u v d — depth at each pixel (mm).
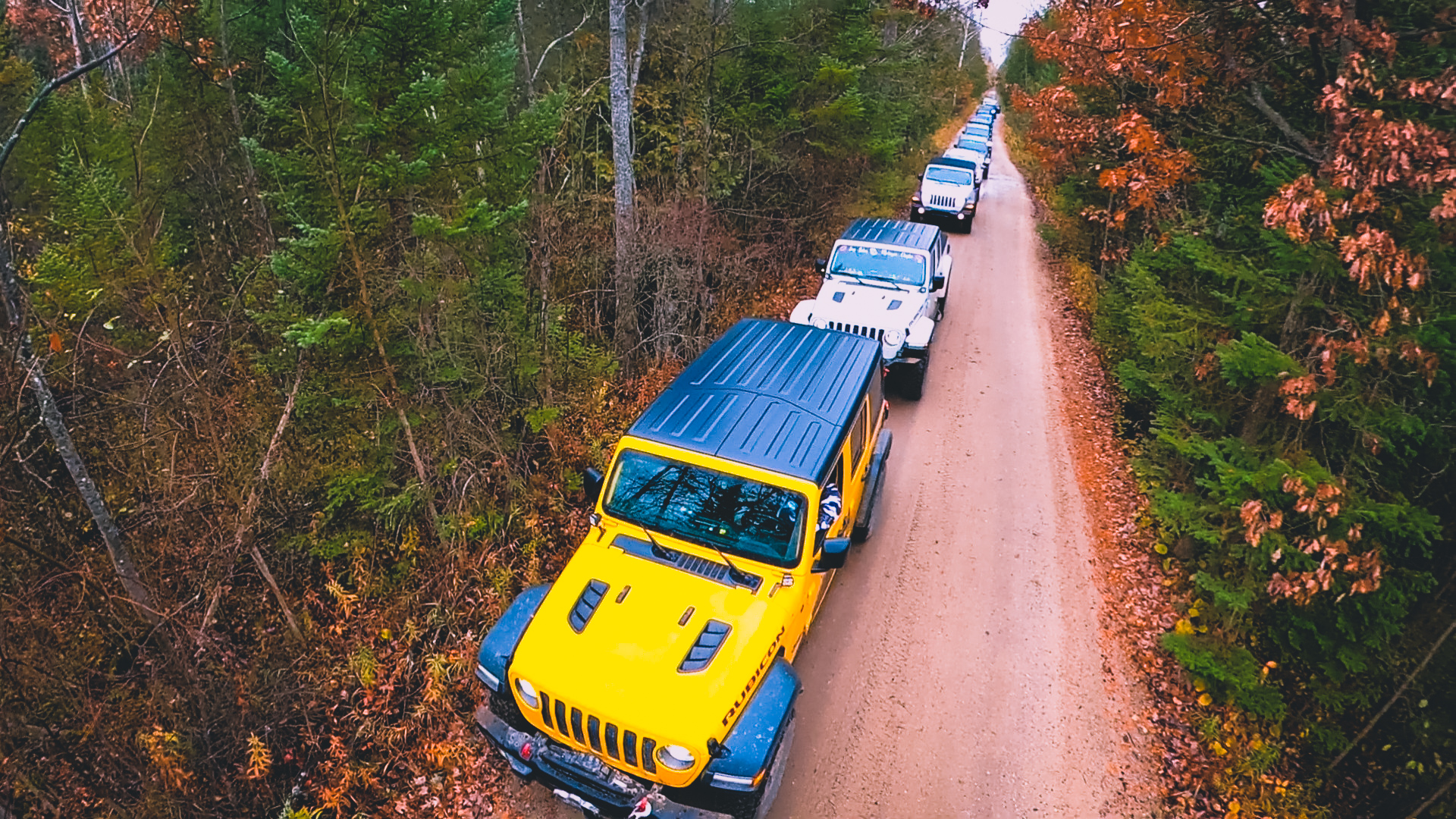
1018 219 24125
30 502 5875
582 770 4602
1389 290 6082
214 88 9758
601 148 13766
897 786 5797
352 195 6125
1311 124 7926
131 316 7020
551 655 4723
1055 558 8516
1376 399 6160
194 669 5145
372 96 6031
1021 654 7152
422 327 6609
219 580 5664
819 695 6512
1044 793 5863
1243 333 6648
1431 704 6742
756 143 14664
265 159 5734
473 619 6520
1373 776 6660
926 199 20719
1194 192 10703
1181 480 9008
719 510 5418
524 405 8195
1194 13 7398
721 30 13859
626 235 10234
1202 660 6676
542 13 14602
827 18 15398
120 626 5559
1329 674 6703
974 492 9586
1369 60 6012
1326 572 5832
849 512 6707
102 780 4734
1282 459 6516
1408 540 6805
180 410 6895
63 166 5965
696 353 11258
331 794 5070
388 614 6402
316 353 6469
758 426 5898
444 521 6816
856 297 10953
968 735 6270
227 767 5109
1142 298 9391
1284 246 6441
